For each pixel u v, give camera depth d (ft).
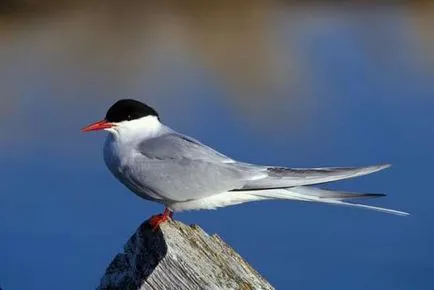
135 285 15.87
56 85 64.39
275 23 84.17
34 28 82.33
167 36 81.71
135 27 84.69
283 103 57.88
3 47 77.10
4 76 66.69
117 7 88.48
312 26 81.97
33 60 72.69
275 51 72.74
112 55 75.31
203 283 15.02
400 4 87.86
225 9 89.04
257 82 65.26
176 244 15.57
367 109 54.60
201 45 78.43
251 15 87.20
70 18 85.46
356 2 89.40
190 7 90.43
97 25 83.25
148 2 89.51
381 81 61.52
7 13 84.07
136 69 71.05
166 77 67.82
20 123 53.52
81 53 75.15
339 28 80.38
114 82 66.69
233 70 69.56
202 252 15.74
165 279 15.08
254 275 15.89
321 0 90.74
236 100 58.95
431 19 81.87
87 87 64.23
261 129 51.47
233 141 49.80
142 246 16.01
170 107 58.18
